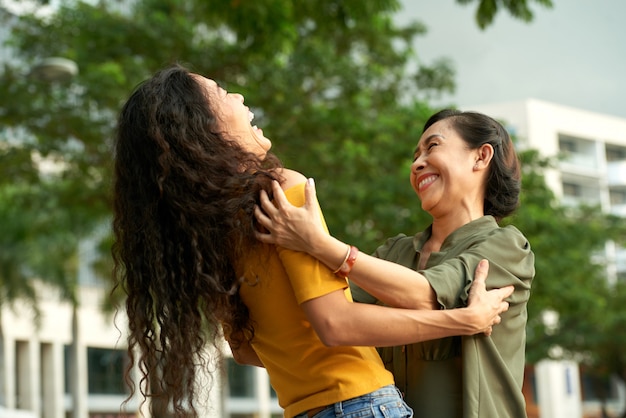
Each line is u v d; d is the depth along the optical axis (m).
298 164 12.95
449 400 2.58
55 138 13.12
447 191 2.77
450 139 2.79
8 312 32.84
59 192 14.17
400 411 2.42
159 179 2.44
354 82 14.35
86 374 37.03
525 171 17.03
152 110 2.48
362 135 13.98
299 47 13.86
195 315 2.46
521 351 2.63
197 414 2.46
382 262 2.42
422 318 2.39
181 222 2.43
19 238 20.50
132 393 2.52
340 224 13.01
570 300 17.30
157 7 14.45
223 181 2.43
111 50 13.81
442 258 2.70
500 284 2.55
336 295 2.38
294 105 13.62
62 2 14.00
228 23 8.46
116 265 2.62
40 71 11.72
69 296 25.33
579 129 52.84
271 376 2.55
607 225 25.36
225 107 2.56
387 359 2.76
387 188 13.12
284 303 2.45
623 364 30.39
